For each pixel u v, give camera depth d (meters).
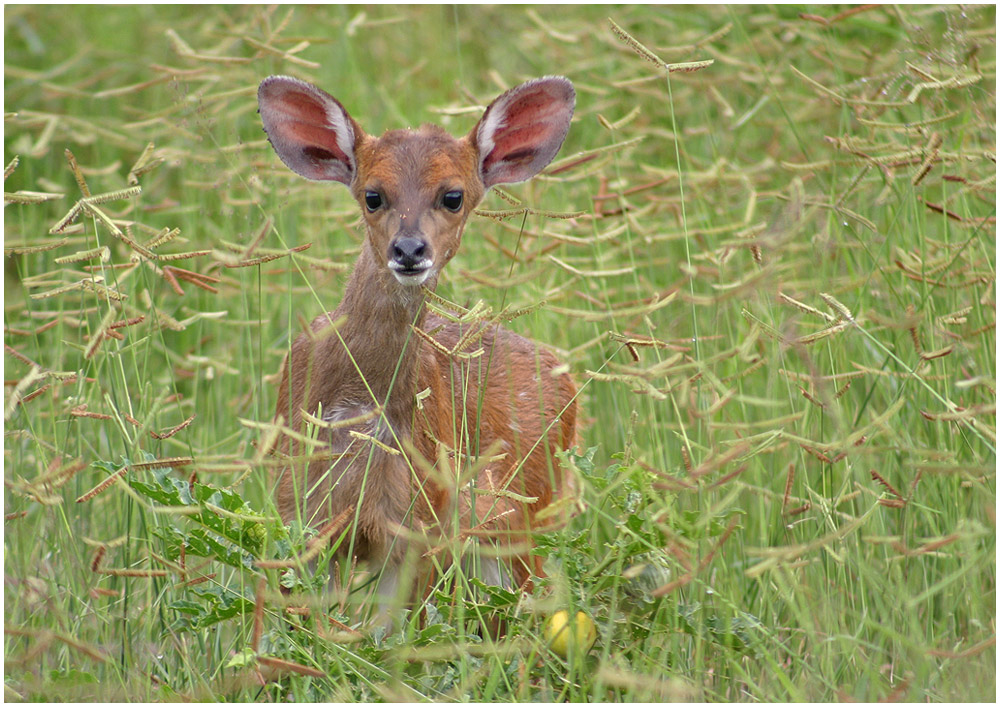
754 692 9.13
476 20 19.91
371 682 8.61
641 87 16.55
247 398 12.52
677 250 15.00
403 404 10.04
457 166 10.57
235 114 14.52
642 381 9.30
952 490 10.59
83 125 14.59
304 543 8.75
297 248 9.96
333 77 18.44
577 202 16.09
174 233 9.68
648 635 8.91
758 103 15.72
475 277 10.41
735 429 10.48
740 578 10.74
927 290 11.95
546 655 8.68
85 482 10.90
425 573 10.09
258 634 7.94
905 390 11.53
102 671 9.16
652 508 8.78
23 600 9.90
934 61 12.81
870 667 8.89
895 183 13.48
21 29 18.72
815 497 9.91
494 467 10.97
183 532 9.16
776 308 12.52
